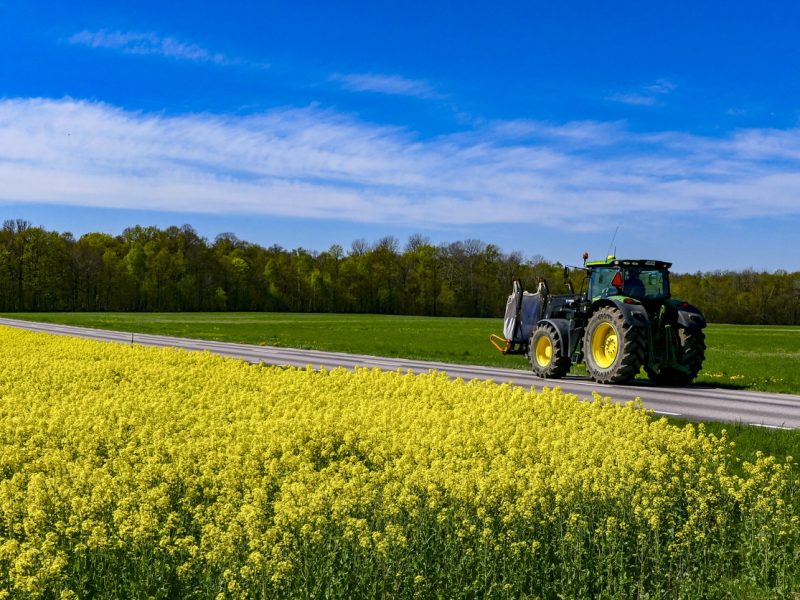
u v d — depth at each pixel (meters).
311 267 119.00
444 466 7.72
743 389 17.34
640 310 16.70
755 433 10.66
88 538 5.88
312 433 9.62
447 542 6.04
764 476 7.84
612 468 7.75
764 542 6.32
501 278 110.38
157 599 5.48
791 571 6.07
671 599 5.76
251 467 7.95
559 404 12.06
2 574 5.54
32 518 6.36
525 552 5.98
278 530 6.01
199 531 6.58
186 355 20.22
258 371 17.11
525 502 6.50
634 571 6.15
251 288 114.25
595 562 6.08
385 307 115.12
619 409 11.45
